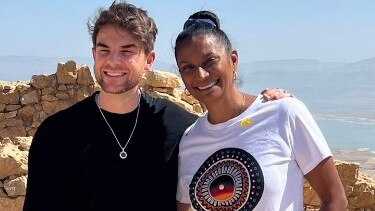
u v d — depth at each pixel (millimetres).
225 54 1893
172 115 2064
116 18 1965
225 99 1896
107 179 1959
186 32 1903
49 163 1966
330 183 1826
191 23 1948
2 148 3398
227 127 1884
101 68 1987
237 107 1904
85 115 2004
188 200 1954
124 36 1974
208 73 1874
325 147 1830
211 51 1870
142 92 2098
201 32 1886
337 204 1804
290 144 1836
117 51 1978
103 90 1988
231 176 1830
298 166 1848
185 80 1915
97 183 1956
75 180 1963
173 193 2018
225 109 1899
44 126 1995
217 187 1845
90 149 1967
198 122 1983
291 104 1863
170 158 2010
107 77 1984
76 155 1963
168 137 2023
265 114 1865
